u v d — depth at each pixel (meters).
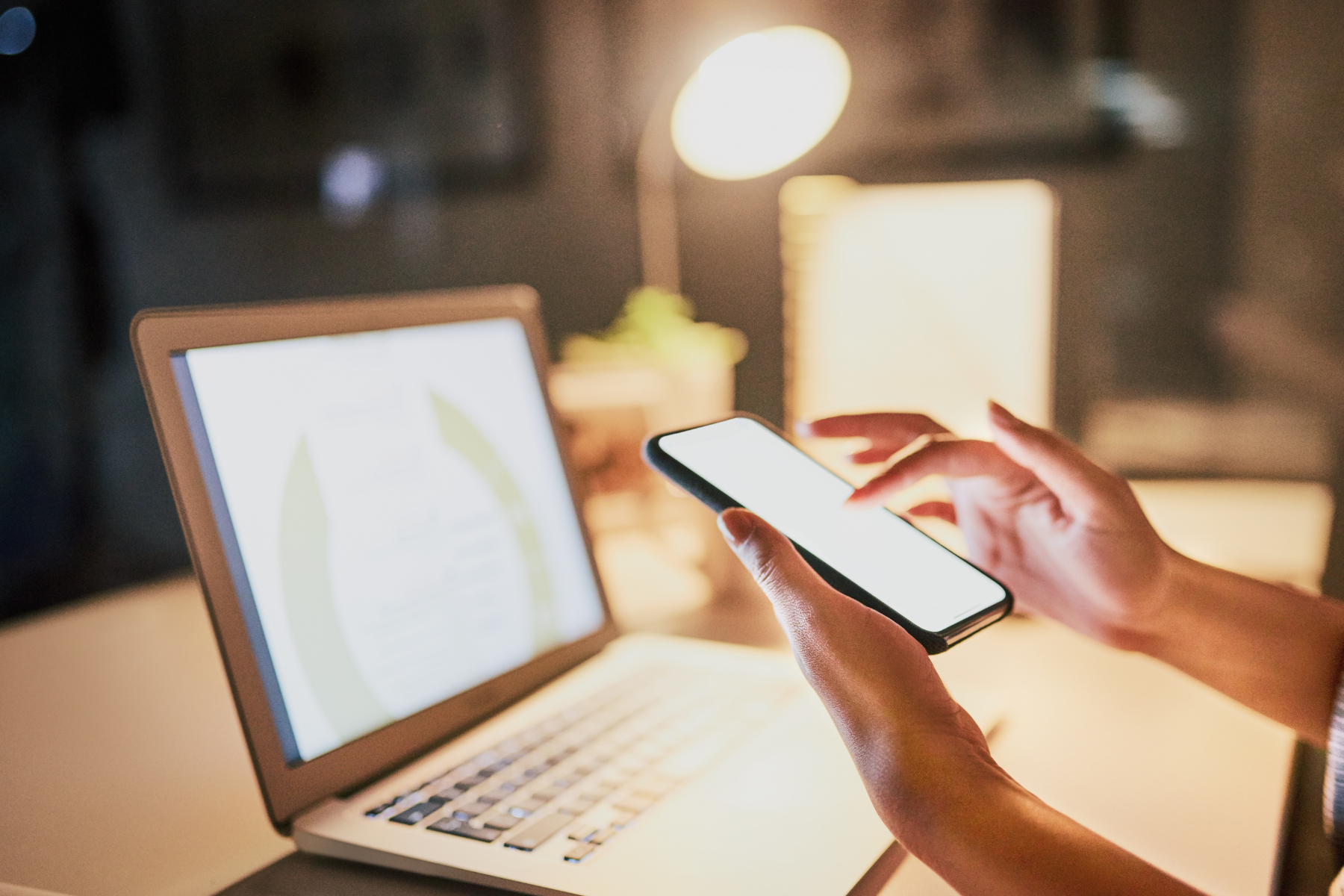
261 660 0.47
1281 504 1.11
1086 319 1.93
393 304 0.61
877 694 0.36
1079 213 1.89
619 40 2.05
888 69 1.91
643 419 0.97
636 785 0.48
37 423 2.59
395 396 0.59
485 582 0.61
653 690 0.60
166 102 2.30
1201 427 1.91
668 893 0.39
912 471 0.52
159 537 2.57
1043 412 1.06
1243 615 0.53
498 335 0.69
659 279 1.98
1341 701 0.45
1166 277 1.88
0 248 2.49
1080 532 0.55
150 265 2.42
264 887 0.43
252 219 2.32
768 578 0.39
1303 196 1.79
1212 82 1.79
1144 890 0.31
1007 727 0.58
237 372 0.50
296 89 2.22
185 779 0.56
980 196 1.05
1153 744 0.56
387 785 0.49
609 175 2.12
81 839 0.48
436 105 2.16
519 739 0.54
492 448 0.65
